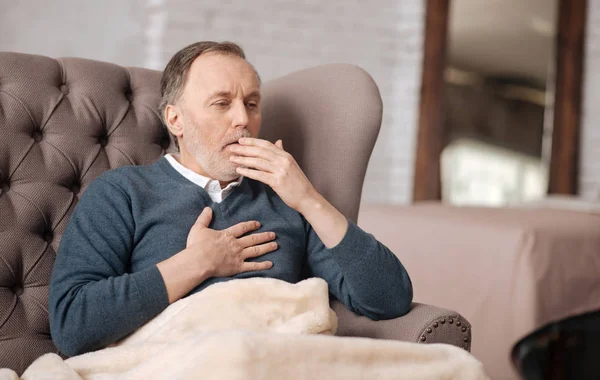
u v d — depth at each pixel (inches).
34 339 55.0
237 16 161.5
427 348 45.6
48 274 56.7
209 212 54.3
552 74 178.4
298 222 58.5
